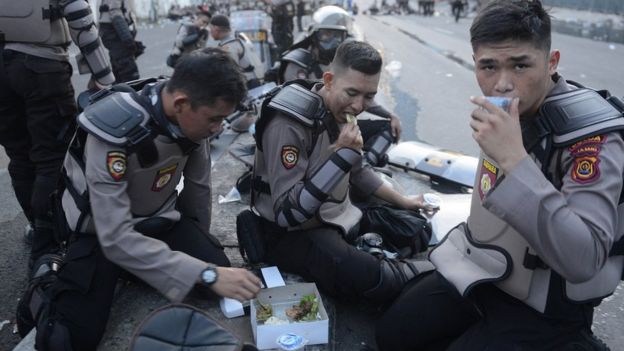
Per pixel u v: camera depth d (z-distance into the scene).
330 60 3.70
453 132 5.91
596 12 25.11
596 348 1.72
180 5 28.19
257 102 4.78
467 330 1.84
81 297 1.98
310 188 2.05
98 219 1.91
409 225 2.59
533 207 1.43
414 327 1.96
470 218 1.89
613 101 1.63
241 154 3.41
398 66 10.64
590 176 1.47
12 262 3.09
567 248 1.41
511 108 1.49
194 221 2.43
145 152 1.95
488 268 1.76
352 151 2.03
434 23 27.62
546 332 1.68
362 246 2.49
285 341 1.89
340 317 2.30
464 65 11.00
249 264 2.54
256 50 7.50
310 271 2.27
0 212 3.72
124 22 5.97
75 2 2.93
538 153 1.58
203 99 1.82
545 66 1.53
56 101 2.83
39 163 2.81
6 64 2.71
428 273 2.12
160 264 1.93
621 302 2.70
